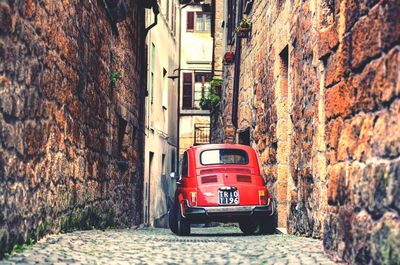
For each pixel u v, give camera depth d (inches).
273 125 553.0
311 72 387.9
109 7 527.5
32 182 291.0
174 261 270.8
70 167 386.3
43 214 316.2
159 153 1046.4
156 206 998.4
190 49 1577.3
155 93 984.3
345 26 233.9
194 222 505.7
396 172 172.6
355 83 221.1
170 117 1238.3
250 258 279.7
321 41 274.4
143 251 311.0
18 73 261.3
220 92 1130.0
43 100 311.6
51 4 325.1
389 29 181.3
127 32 660.1
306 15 405.4
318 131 364.8
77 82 402.9
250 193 501.4
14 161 257.0
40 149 306.7
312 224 383.6
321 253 281.1
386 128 184.4
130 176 692.1
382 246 183.3
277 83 537.6
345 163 233.8
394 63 177.5
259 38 647.8
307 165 398.6
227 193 499.8
